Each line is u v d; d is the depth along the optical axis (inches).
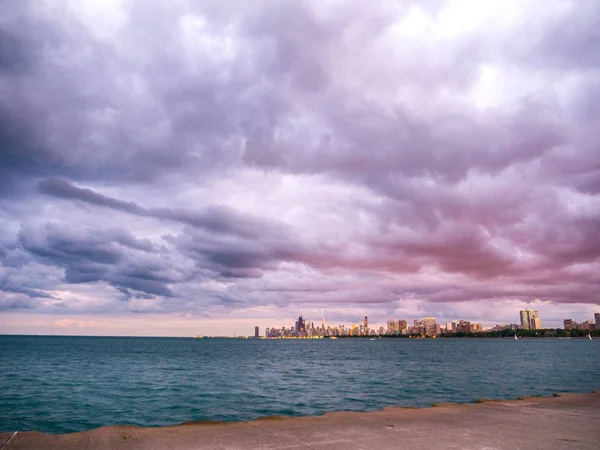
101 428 303.3
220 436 284.8
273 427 318.3
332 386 1304.1
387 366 2351.1
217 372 1926.7
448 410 403.2
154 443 263.0
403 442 272.4
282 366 2381.9
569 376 1553.9
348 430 309.1
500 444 268.1
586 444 268.5
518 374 1668.3
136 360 2950.3
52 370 2026.3
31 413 833.5
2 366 2290.8
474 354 4151.1
